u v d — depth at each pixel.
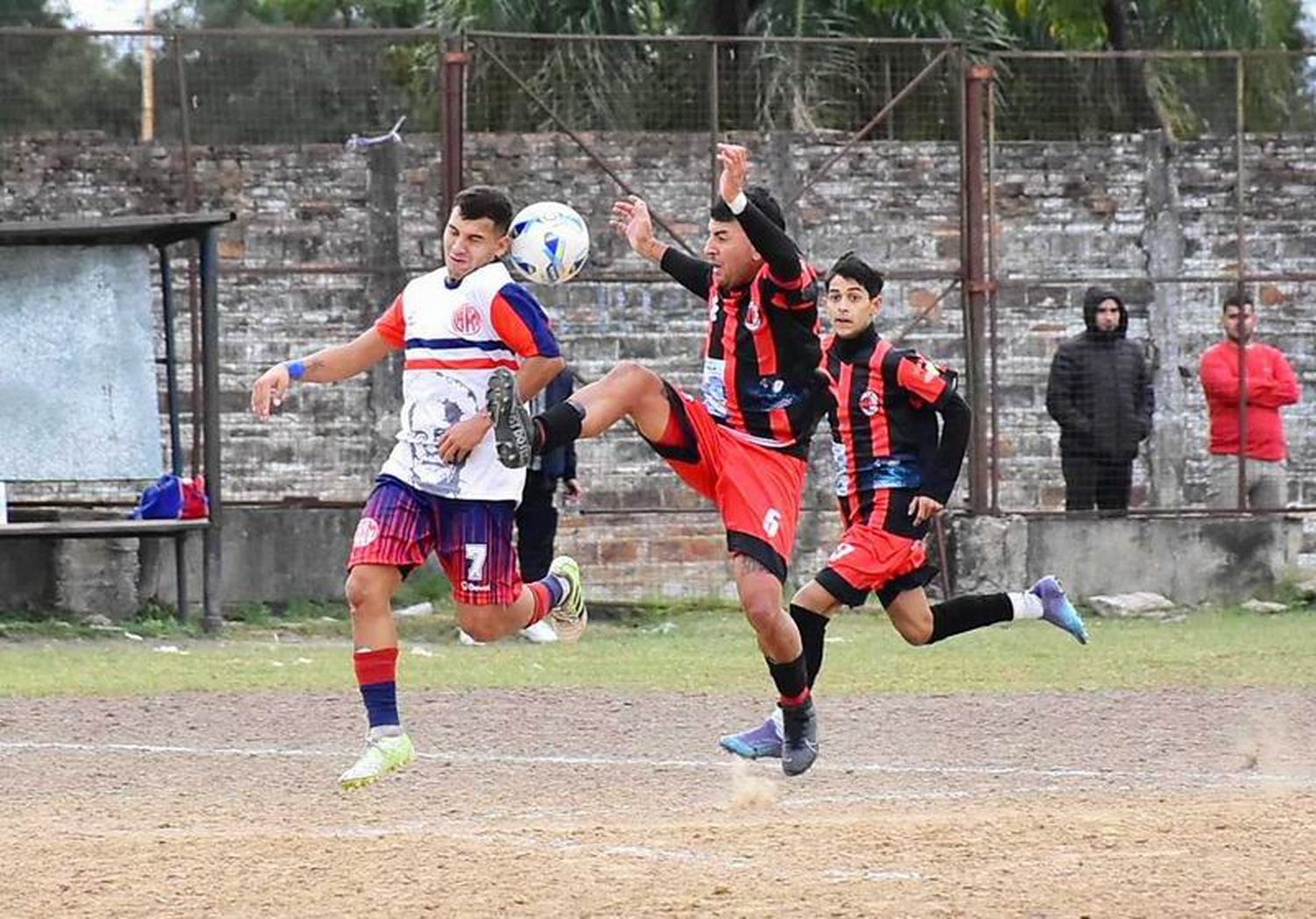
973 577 52.19
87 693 35.84
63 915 16.58
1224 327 54.22
